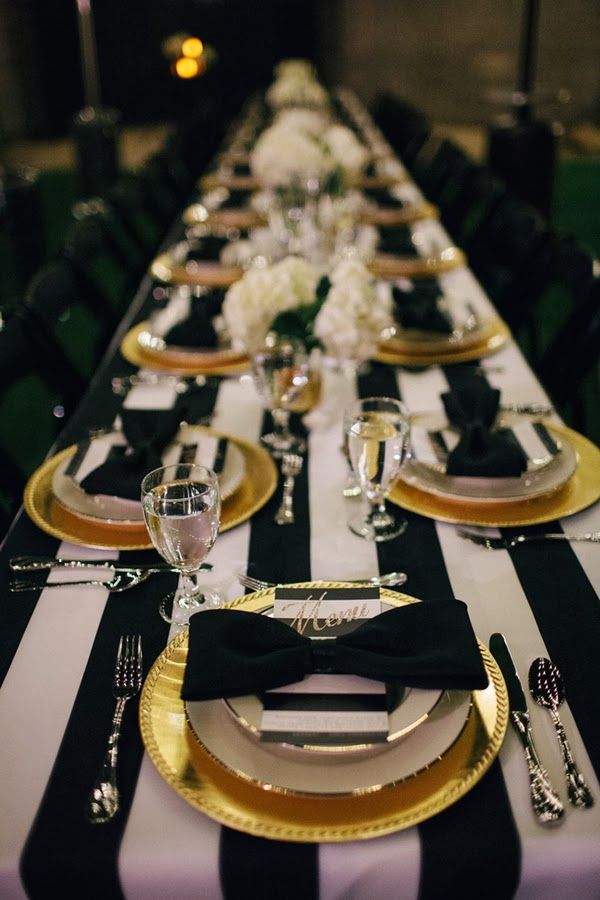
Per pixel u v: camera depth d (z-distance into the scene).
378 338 1.65
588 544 1.22
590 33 8.90
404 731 0.83
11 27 8.88
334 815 0.79
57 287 2.30
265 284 1.58
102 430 1.58
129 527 1.26
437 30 9.30
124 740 0.91
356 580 1.16
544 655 1.02
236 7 9.20
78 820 0.82
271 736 0.81
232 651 0.89
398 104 6.68
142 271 3.38
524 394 1.74
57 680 1.00
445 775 0.83
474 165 3.97
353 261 1.66
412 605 0.95
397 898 0.80
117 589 1.14
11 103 9.24
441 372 1.85
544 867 0.78
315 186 2.82
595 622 1.07
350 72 9.75
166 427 1.40
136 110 9.73
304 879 0.78
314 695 0.86
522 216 2.92
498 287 3.02
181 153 5.29
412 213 3.26
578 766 0.86
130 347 1.99
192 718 0.87
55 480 1.34
